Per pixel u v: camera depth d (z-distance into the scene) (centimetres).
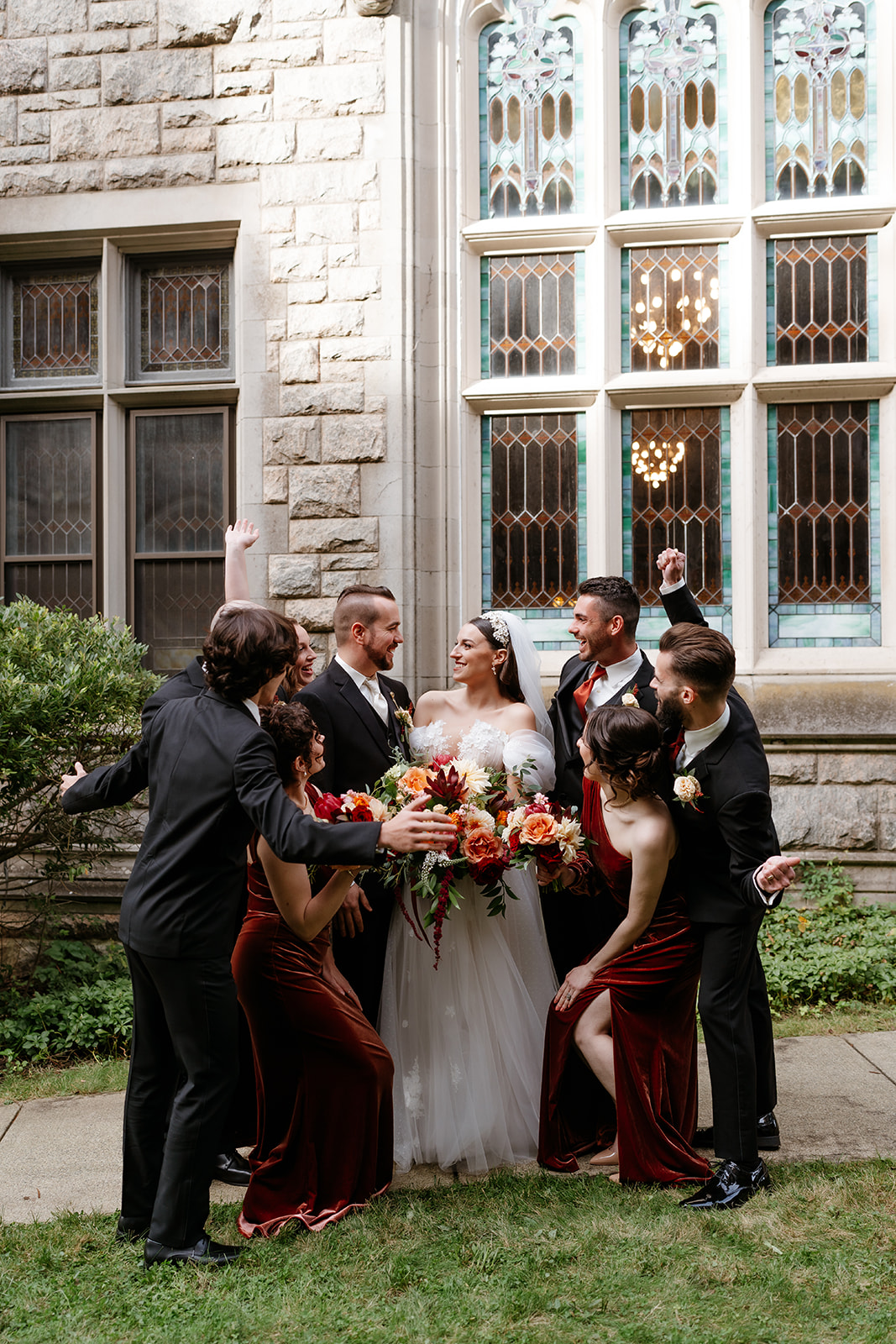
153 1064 281
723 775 296
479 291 595
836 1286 244
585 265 586
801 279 575
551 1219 284
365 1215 289
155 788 279
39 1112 396
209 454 617
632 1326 228
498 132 593
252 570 585
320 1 577
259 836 294
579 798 356
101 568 622
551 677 580
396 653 570
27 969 538
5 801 482
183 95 590
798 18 571
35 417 625
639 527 588
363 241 575
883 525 569
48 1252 272
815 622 577
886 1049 421
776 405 580
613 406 582
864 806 552
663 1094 311
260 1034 301
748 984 308
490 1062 329
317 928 287
